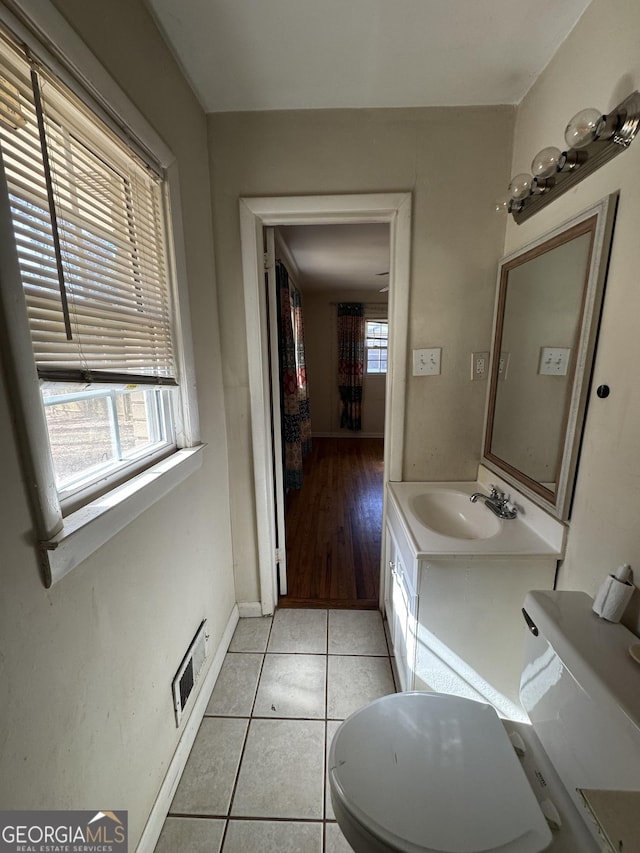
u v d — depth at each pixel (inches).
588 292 38.4
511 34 43.8
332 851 40.3
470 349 63.7
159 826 41.8
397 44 45.4
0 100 23.3
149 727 40.5
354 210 60.0
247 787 46.5
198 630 54.6
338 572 91.8
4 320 22.2
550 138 47.7
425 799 31.1
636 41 33.3
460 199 59.3
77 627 28.7
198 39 44.5
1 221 21.8
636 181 33.0
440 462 68.2
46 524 25.1
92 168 33.0
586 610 36.2
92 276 32.9
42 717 25.1
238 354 66.1
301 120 57.8
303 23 42.4
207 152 58.5
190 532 51.8
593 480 39.1
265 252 68.6
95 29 31.6
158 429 49.3
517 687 49.6
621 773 25.7
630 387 33.9
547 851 27.9
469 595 46.9
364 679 61.6
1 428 22.1
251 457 70.2
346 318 221.5
